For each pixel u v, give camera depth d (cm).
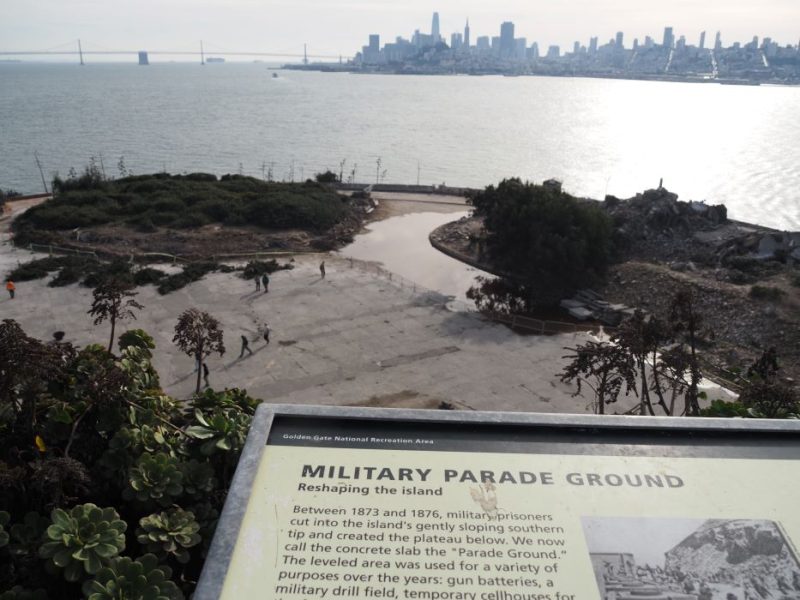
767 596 448
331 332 2934
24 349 885
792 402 1366
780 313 3048
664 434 593
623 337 1648
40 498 805
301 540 476
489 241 4156
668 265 3922
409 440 575
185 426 1009
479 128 15875
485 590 444
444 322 3103
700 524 498
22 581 702
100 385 902
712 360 2805
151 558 668
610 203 4919
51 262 3709
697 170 9675
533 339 2941
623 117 19262
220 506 850
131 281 3441
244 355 2672
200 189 5684
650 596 447
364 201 5997
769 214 6894
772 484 538
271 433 580
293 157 11000
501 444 574
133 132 13850
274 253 4325
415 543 475
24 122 15300
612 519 500
